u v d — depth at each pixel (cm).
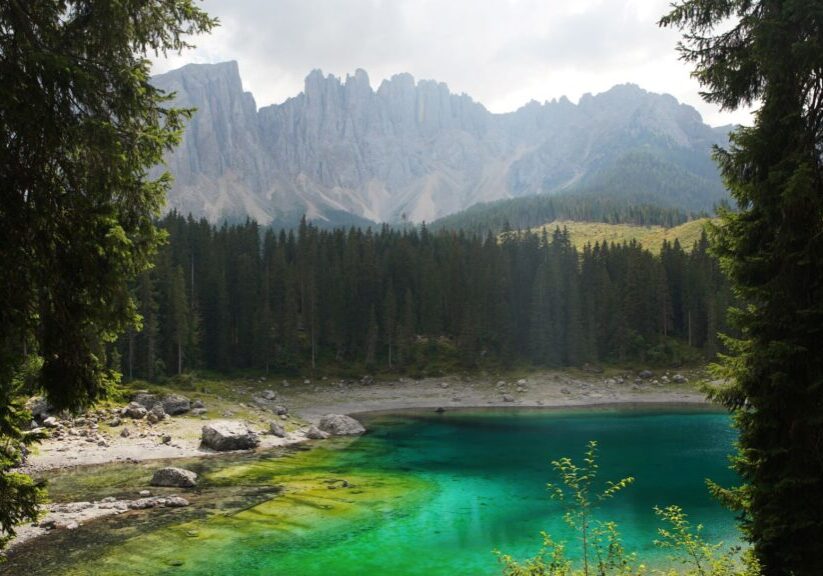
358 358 11981
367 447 5388
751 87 1353
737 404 1373
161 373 8100
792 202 1177
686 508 3281
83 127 975
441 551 2527
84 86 953
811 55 1158
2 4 912
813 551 1223
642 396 10112
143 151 1113
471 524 2947
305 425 6725
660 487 3806
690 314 12362
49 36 974
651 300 12294
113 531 2647
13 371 978
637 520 3036
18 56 900
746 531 1358
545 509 3250
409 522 2956
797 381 1258
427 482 3903
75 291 1001
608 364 11825
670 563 2367
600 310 12231
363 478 3978
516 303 12681
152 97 1142
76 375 1025
